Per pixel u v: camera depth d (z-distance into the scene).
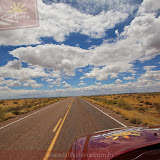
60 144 4.63
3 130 7.08
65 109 16.30
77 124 7.79
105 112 12.65
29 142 4.99
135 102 27.70
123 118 9.23
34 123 8.65
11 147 4.52
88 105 21.28
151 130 2.21
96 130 6.28
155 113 13.45
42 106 23.50
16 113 14.11
